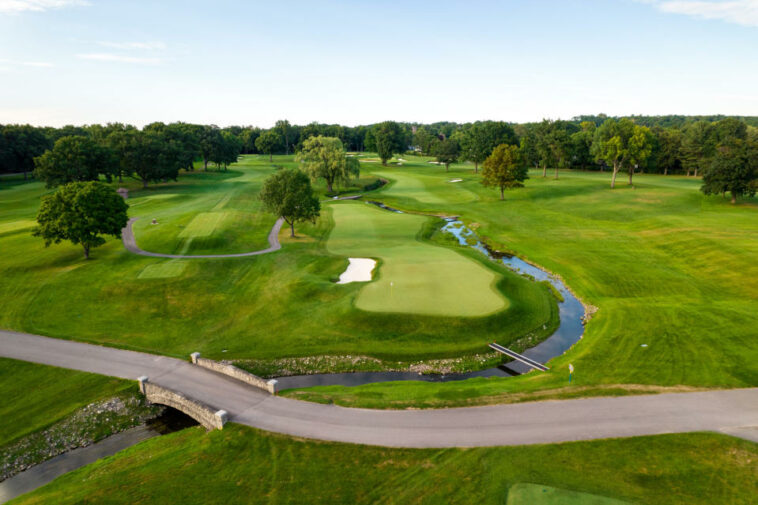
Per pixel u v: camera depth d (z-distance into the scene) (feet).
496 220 255.70
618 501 59.16
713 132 405.18
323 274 159.84
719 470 64.44
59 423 87.10
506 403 82.64
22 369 102.99
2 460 78.54
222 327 125.90
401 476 65.62
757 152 239.71
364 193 362.74
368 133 602.85
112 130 389.39
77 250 182.91
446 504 60.29
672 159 418.51
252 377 93.04
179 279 153.38
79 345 114.32
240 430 77.56
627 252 185.98
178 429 88.12
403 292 136.36
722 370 92.48
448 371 103.55
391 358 107.96
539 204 287.69
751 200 257.55
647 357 100.22
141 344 116.26
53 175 282.97
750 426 73.77
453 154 477.77
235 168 510.58
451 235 228.63
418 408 81.97
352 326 119.96
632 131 317.22
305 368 105.91
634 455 67.82
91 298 140.77
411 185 391.45
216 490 65.16
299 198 208.33
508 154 295.89
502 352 109.40
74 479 71.51
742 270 150.00
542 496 60.29
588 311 135.54
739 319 117.29
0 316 129.59
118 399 93.56
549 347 114.32
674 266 166.71
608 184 336.90
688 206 253.03
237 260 174.91
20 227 215.31
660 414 77.51
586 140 454.81
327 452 71.31
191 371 100.58
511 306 126.41
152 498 64.23
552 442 71.15
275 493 63.98
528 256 189.78
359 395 87.61
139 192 325.83
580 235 215.72
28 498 67.56
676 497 59.82
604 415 77.71
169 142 390.42
